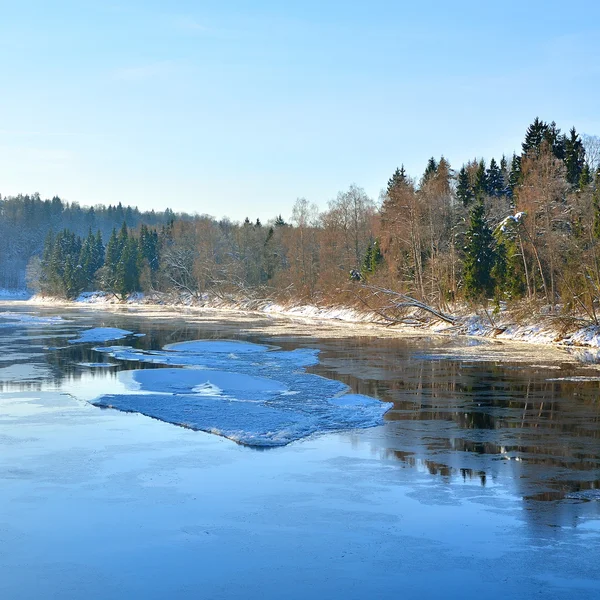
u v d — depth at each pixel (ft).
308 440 64.28
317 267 319.68
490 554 38.99
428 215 232.12
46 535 41.93
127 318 265.13
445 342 161.89
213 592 34.88
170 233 495.41
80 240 560.20
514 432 67.82
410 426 70.38
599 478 52.70
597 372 109.70
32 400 83.51
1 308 372.58
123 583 35.83
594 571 36.83
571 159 242.58
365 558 38.63
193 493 49.24
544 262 189.26
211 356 131.34
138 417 73.72
